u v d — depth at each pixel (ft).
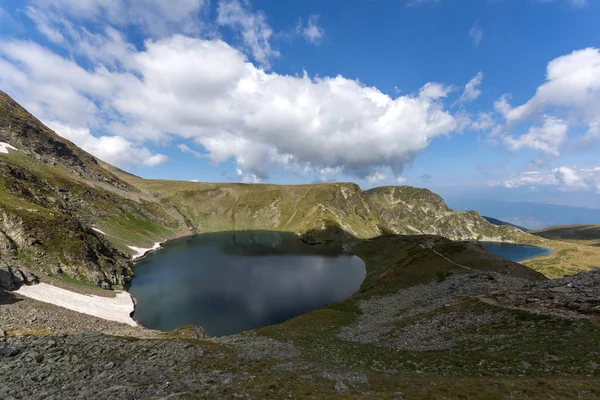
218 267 538.88
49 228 386.73
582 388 62.95
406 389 76.48
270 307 335.67
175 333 213.87
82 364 108.99
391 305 243.60
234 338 185.68
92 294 324.80
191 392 80.84
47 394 81.51
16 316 204.54
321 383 88.43
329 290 402.72
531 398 60.85
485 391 67.51
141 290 396.78
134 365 111.55
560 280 170.91
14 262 302.66
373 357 125.29
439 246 415.44
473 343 116.67
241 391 80.79
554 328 107.55
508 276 259.39
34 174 631.15
